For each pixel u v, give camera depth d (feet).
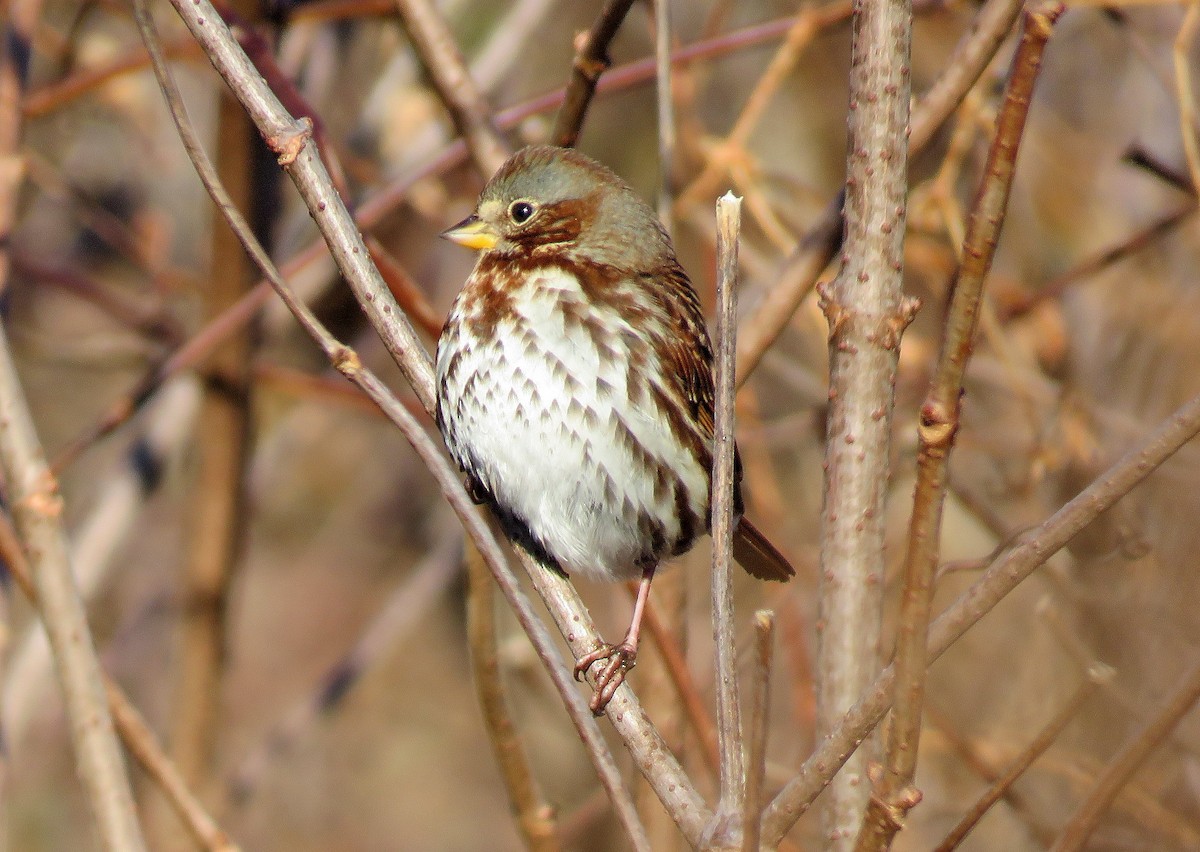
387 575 62.85
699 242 43.16
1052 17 15.28
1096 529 30.17
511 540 26.63
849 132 21.45
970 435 38.68
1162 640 28.17
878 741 21.45
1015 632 35.70
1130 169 40.81
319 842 58.18
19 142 32.30
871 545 21.50
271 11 35.06
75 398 59.72
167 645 54.08
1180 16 39.11
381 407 21.17
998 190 15.62
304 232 41.75
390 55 44.50
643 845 18.48
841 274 21.53
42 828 52.85
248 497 40.65
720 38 36.40
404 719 60.95
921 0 34.42
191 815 25.62
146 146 44.62
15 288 53.93
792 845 27.96
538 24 41.55
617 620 35.37
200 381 37.68
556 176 26.86
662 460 26.30
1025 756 17.47
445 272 52.54
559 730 45.47
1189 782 27.20
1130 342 35.55
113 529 38.55
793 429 39.78
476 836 59.31
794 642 35.83
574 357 25.88
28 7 32.89
